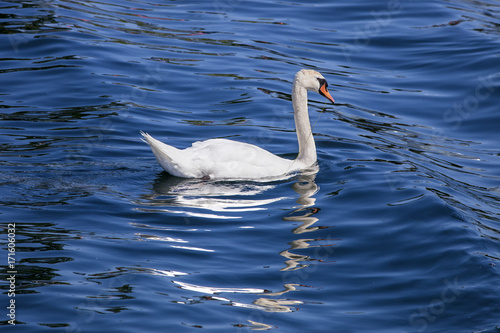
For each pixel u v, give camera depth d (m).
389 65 22.25
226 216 12.88
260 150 14.93
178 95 19.31
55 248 11.24
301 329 9.46
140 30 23.77
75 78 19.67
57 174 14.20
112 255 11.16
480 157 16.75
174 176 14.47
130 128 17.05
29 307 9.55
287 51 22.75
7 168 14.28
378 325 9.65
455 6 27.05
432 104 19.70
